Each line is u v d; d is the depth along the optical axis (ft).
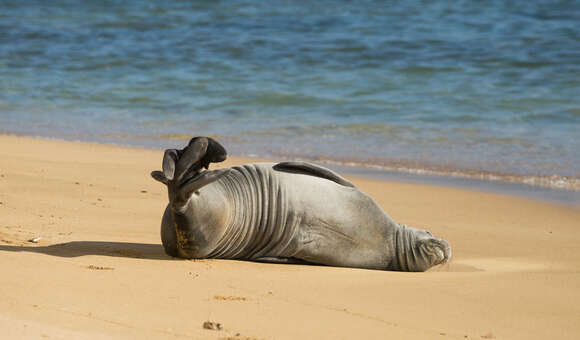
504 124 246.88
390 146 217.36
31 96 293.02
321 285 82.94
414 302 78.02
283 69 345.31
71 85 315.37
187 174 84.94
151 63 361.92
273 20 463.01
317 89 305.73
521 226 135.64
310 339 63.46
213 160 85.10
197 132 235.40
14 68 349.82
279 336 63.52
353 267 96.53
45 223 111.96
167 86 314.35
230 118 258.57
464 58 359.25
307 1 527.81
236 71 342.64
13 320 59.82
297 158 199.93
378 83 315.99
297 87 309.63
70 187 141.90
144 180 155.84
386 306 75.82
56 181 146.30
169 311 68.13
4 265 78.69
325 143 220.43
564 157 203.00
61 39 422.00
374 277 89.10
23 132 228.43
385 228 97.45
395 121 252.42
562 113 261.44
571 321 73.87
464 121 251.39
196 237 88.94
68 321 62.03
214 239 90.48
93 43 410.93
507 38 396.16
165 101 287.48
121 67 354.13
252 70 343.87
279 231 93.40
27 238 99.30
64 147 200.13
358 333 66.08
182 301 71.82
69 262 84.12
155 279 79.61
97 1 547.90
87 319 63.21
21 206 122.72
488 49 374.63
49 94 297.33
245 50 386.52
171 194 84.99
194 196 87.40
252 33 427.33
